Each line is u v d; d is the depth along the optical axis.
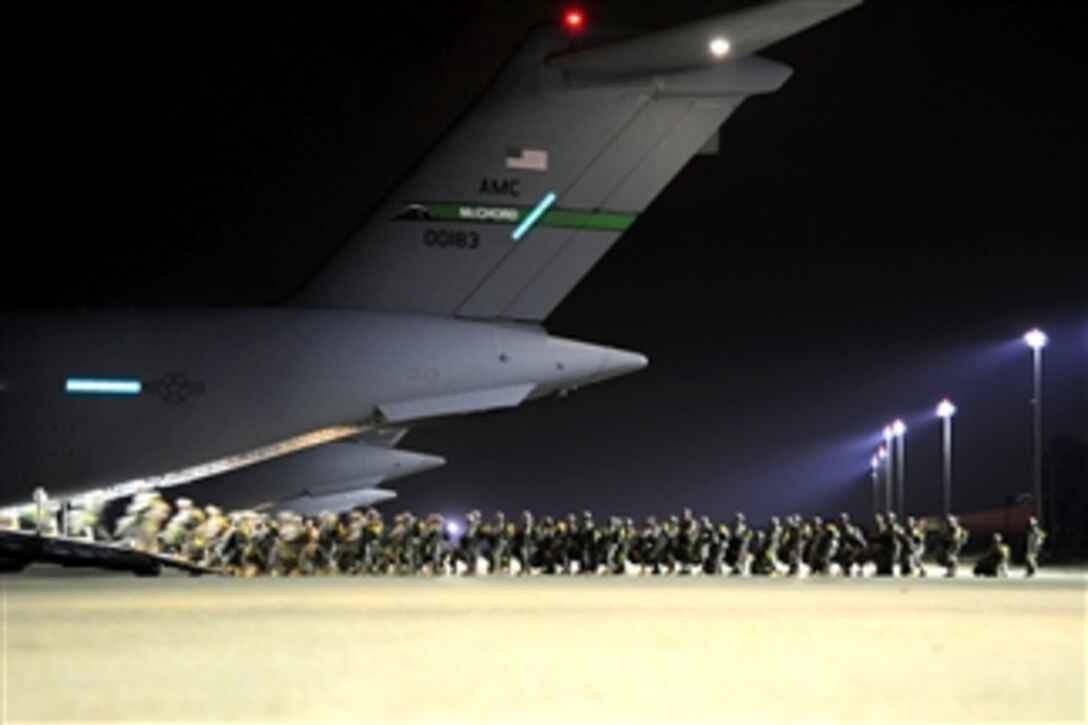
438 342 30.75
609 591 23.70
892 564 37.03
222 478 45.41
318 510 53.84
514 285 31.14
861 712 9.47
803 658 12.66
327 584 26.14
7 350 30.69
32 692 10.32
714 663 12.27
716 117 30.88
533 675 11.43
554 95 30.84
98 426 30.75
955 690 10.59
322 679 11.16
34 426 30.67
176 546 35.34
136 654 12.75
